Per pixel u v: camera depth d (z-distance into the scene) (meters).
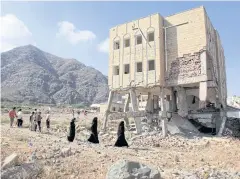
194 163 12.63
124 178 7.59
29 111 62.19
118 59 29.22
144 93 32.50
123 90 28.70
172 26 26.70
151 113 28.97
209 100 30.25
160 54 25.98
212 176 9.80
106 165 10.60
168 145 19.84
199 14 25.08
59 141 17.05
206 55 24.44
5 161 8.79
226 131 26.55
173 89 28.67
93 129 18.64
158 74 25.64
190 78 24.69
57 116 52.56
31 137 18.03
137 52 27.73
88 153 12.90
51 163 10.23
